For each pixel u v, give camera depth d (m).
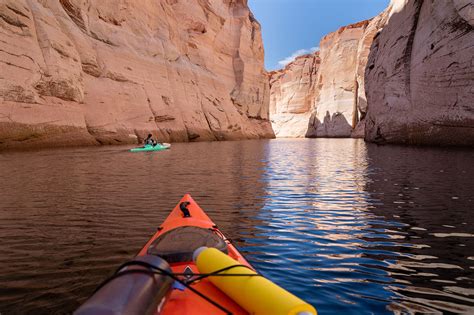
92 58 23.73
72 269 3.61
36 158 14.02
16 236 4.70
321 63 72.56
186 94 35.09
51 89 19.14
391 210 6.34
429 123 20.95
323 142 39.72
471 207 6.33
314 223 5.59
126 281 1.67
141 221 5.46
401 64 24.98
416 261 3.93
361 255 4.13
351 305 2.94
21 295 3.04
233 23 49.94
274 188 8.77
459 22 18.00
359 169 12.45
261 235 4.94
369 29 50.94
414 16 23.52
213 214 6.15
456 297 3.09
